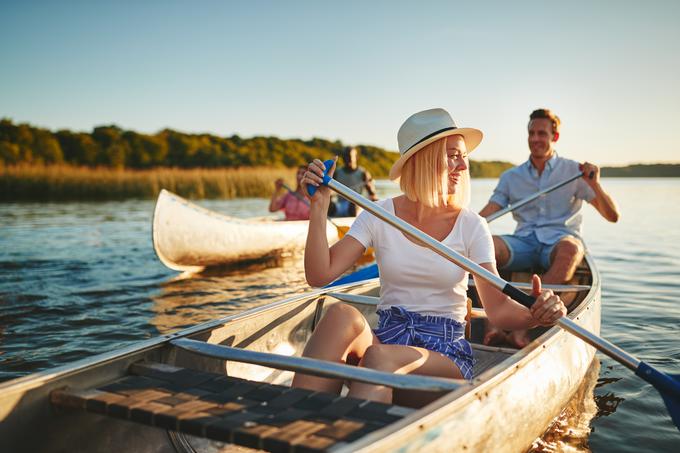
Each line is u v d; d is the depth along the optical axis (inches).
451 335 78.5
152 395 61.7
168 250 227.9
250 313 92.0
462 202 83.8
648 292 192.5
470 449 61.0
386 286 82.9
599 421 93.8
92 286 200.1
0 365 120.8
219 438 53.2
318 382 69.9
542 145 169.3
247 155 1963.6
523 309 78.5
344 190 78.4
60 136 1502.2
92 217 470.9
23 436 60.8
